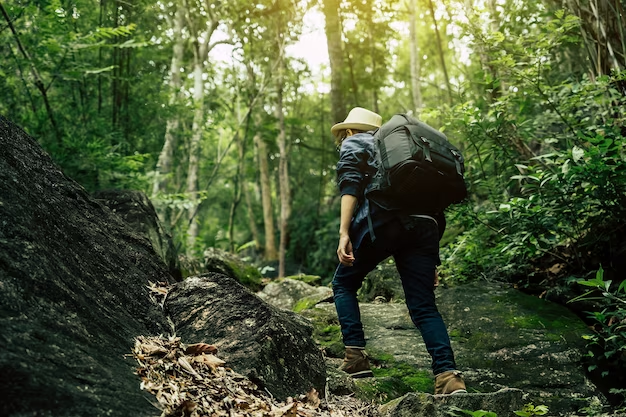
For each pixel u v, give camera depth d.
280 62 13.73
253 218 23.95
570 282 4.12
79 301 1.92
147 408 1.62
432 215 2.90
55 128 6.05
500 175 4.95
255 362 2.23
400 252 2.88
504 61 4.55
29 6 5.49
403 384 3.09
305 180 27.78
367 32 14.04
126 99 8.29
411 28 14.12
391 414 2.37
